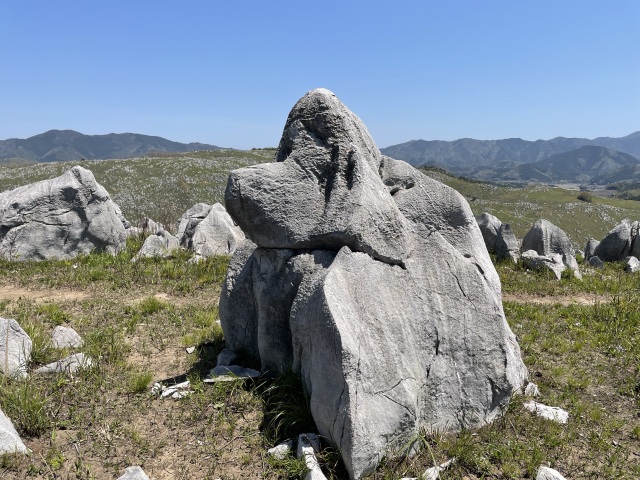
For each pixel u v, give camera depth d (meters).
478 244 5.80
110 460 4.33
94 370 5.86
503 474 4.30
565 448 4.67
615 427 5.19
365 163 5.41
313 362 4.54
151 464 4.31
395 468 4.23
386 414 4.28
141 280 10.41
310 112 5.62
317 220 5.37
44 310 8.23
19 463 4.16
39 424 4.64
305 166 5.53
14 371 5.57
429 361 4.86
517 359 5.95
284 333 5.57
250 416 5.01
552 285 11.39
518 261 13.25
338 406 4.22
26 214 12.48
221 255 12.77
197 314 8.20
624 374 6.58
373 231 5.07
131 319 7.89
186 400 5.28
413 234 5.50
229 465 4.34
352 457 4.04
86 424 4.83
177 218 22.05
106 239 13.34
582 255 17.06
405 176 6.06
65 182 12.88
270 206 5.40
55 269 11.32
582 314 9.00
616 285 11.52
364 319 4.57
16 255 12.31
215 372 5.79
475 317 5.04
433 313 4.97
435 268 5.19
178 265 11.59
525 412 5.24
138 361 6.43
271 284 5.61
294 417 4.75
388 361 4.46
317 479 3.93
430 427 4.78
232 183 5.40
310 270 5.22
